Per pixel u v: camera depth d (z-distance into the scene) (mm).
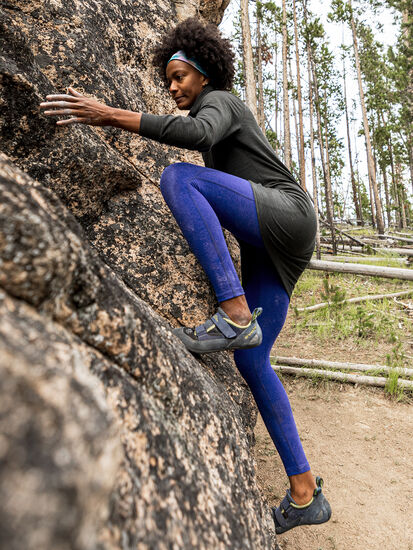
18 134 1728
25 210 743
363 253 12148
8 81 1637
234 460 1335
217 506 1062
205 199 1599
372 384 3639
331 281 7535
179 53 1747
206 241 1555
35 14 2043
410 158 19016
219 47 1745
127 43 2568
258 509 1344
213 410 1351
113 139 2217
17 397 489
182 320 2002
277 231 1647
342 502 2336
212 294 2129
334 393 3568
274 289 1810
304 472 1794
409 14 14266
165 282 2021
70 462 475
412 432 3012
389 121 21812
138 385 1023
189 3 3562
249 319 1582
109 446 539
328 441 2904
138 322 1085
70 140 1816
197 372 1434
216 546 955
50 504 438
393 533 2135
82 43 2148
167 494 877
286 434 1811
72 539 442
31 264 717
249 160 1738
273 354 4383
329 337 4828
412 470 2604
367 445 2861
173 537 814
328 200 17234
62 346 682
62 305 848
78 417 526
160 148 2355
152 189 2225
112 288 1036
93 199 1962
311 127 16078
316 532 2143
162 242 2090
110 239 2004
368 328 4961
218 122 1550
